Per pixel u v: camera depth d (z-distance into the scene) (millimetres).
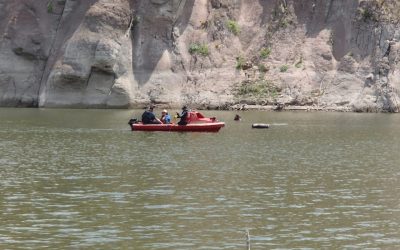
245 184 36875
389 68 97812
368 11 101438
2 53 100125
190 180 37844
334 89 97500
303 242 26422
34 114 83500
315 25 103812
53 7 101500
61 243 26109
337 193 34875
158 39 100562
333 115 87250
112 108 95750
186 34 102125
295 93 97250
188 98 97188
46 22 101500
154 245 25891
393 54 98500
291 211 31016
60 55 97500
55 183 36812
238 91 97875
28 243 26062
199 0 104562
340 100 96062
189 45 101438
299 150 51031
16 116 80062
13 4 102562
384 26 100125
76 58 96188
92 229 27875
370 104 95125
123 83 96375
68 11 100688
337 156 48031
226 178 38594
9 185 36250
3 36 100688
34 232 27453
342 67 99250
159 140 56875
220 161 45000
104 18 97625
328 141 57125
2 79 99000
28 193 34250
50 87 97062
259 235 27219
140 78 98562
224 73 99938
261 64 100938
